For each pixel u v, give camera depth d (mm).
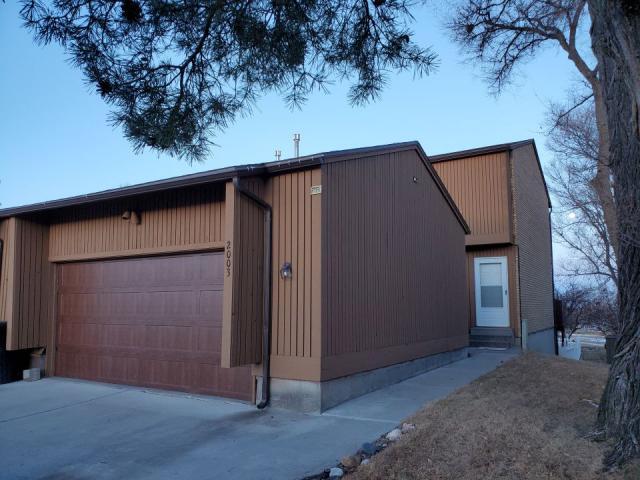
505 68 10156
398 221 9945
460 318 12820
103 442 6121
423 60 5910
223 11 5598
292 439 5996
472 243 15125
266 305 7578
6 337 10141
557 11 9586
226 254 7105
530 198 17031
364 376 8273
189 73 5938
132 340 9383
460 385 8891
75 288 10500
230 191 7215
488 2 9273
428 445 5230
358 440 5855
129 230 9438
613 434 4711
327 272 7461
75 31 5098
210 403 7805
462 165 15727
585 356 21766
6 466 5414
